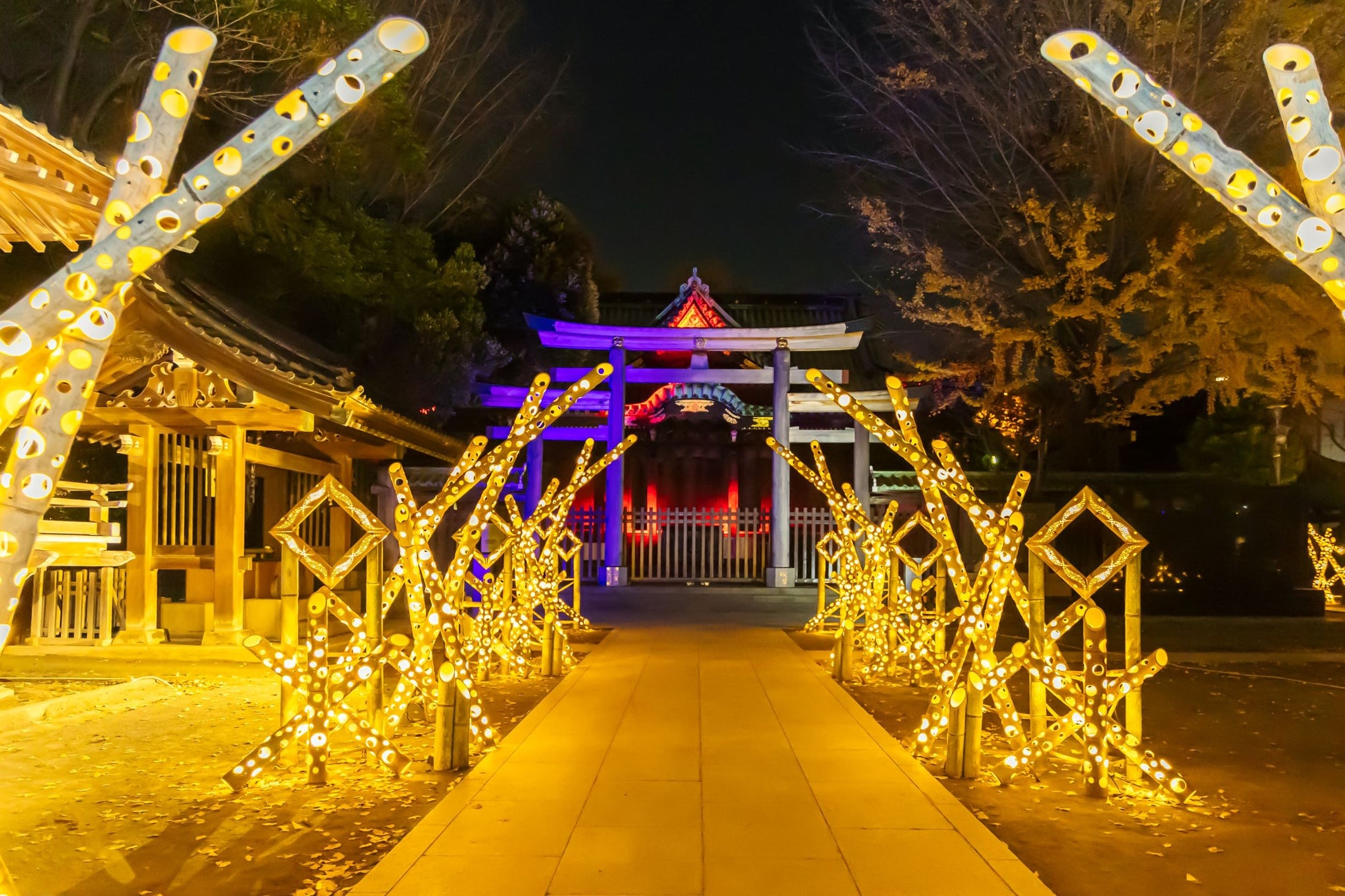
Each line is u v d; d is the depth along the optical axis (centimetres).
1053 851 518
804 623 1664
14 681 1034
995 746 774
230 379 1111
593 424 2494
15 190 503
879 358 2803
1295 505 1777
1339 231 301
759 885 449
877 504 2291
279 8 1328
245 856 501
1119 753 735
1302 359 1503
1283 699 986
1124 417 1758
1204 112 1493
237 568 1249
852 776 637
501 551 1083
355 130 1648
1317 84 304
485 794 593
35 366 297
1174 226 1738
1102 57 304
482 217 2553
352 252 1656
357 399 1275
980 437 2636
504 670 1059
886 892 442
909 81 1852
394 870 465
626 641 1375
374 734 644
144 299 969
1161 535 1792
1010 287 2017
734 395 2306
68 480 1538
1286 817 580
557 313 2667
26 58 1336
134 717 859
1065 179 1916
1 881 302
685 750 709
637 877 457
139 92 1394
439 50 1911
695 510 2273
